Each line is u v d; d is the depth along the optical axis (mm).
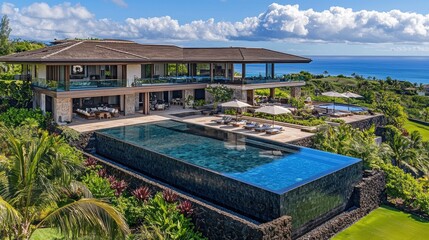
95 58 30094
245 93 38656
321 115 35406
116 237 9414
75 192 13430
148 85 34719
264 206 14688
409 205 19688
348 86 70625
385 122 38062
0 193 10547
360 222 17500
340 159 19703
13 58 30625
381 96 60281
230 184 16062
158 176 20047
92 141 25641
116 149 23422
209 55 41531
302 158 20062
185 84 38344
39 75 34344
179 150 21719
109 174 19938
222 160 19734
